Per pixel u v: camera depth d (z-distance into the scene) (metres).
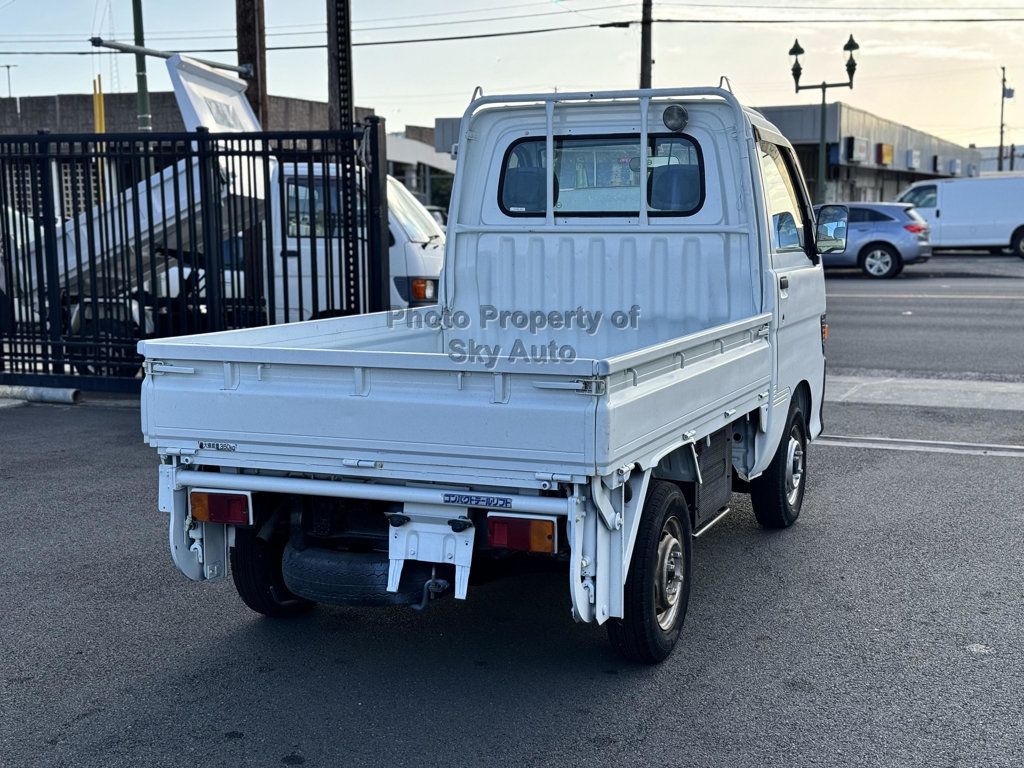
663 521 4.64
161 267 12.09
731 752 4.00
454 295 6.65
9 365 11.85
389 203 11.74
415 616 5.47
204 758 3.98
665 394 4.43
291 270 11.66
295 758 3.98
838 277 27.59
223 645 5.09
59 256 12.04
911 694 4.48
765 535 6.79
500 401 4.04
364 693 4.55
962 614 5.39
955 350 14.77
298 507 4.70
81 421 10.54
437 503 4.22
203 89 12.69
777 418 6.28
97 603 5.64
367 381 4.24
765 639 5.10
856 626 5.25
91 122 39.22
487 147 6.53
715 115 6.11
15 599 5.70
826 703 4.41
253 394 4.38
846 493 7.77
